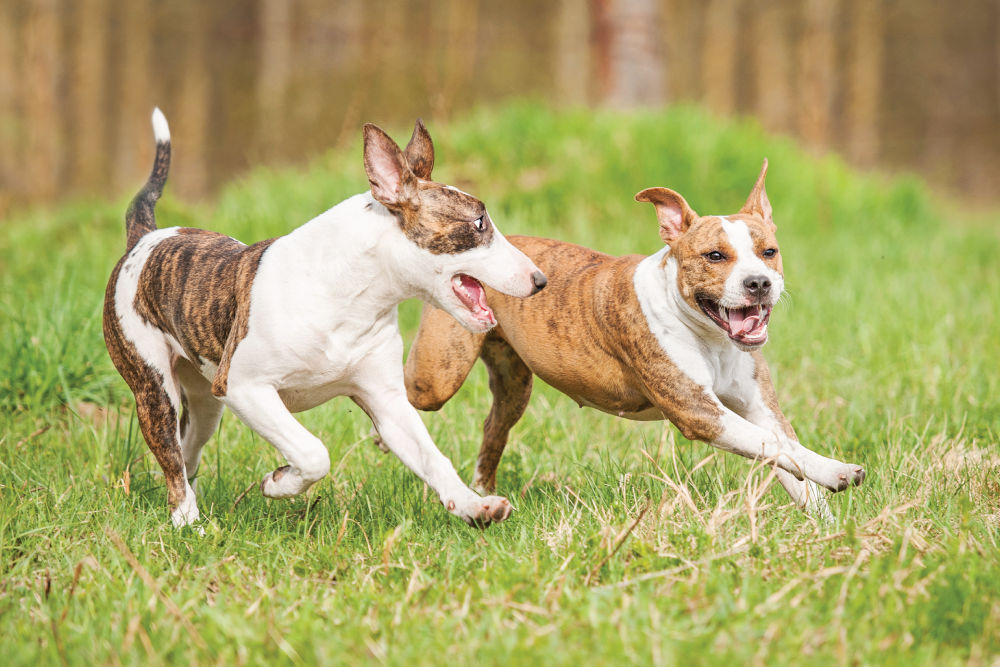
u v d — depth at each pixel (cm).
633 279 657
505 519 583
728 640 450
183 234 702
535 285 591
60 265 1108
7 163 2956
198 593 525
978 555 524
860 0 3853
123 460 739
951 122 4259
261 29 3709
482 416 885
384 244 582
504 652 445
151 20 3731
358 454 764
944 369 898
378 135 569
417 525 634
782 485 643
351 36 3512
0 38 3253
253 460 760
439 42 3244
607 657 439
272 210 1335
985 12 4419
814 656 439
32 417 818
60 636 479
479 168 1484
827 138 3553
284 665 454
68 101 3428
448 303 591
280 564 581
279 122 3338
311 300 587
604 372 686
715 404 629
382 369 617
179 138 3616
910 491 640
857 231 1542
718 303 606
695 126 1560
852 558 536
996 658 443
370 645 455
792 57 3869
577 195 1421
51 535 605
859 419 809
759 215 658
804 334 1048
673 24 3872
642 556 546
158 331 671
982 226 1838
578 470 748
